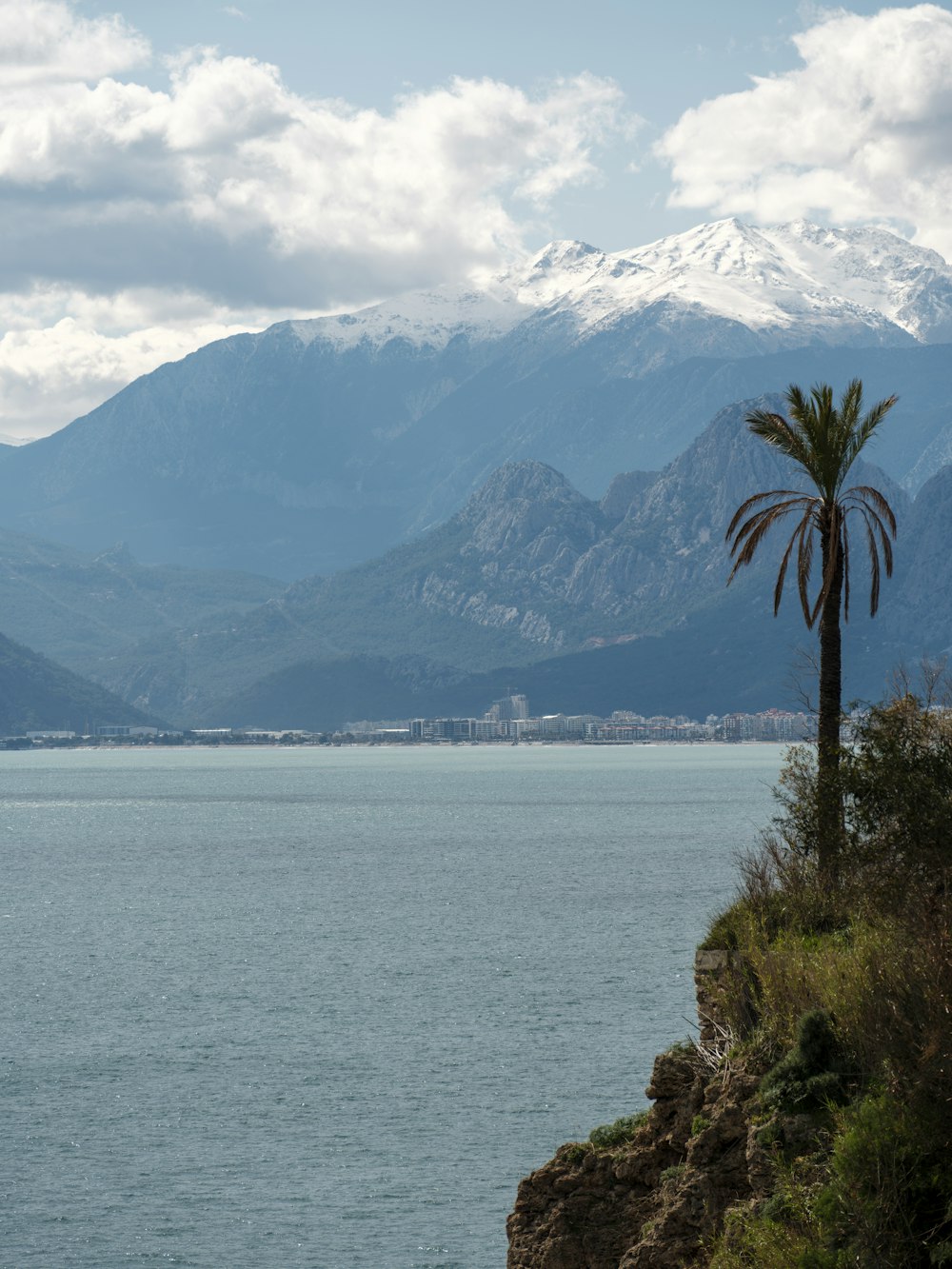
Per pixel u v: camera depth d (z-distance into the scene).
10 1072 69.81
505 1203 51.81
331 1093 65.50
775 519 43.81
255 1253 47.84
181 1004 85.81
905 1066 20.59
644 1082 65.56
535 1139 58.41
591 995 85.69
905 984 21.64
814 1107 21.59
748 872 31.70
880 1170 19.47
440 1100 63.81
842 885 29.73
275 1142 58.81
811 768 35.41
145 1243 48.75
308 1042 75.12
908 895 28.00
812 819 32.47
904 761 31.89
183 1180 54.72
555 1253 23.58
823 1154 20.78
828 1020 22.16
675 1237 21.91
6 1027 79.69
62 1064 71.25
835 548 42.09
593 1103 62.66
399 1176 54.66
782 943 25.59
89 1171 55.75
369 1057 71.81
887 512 43.25
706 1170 22.23
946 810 30.56
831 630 41.88
